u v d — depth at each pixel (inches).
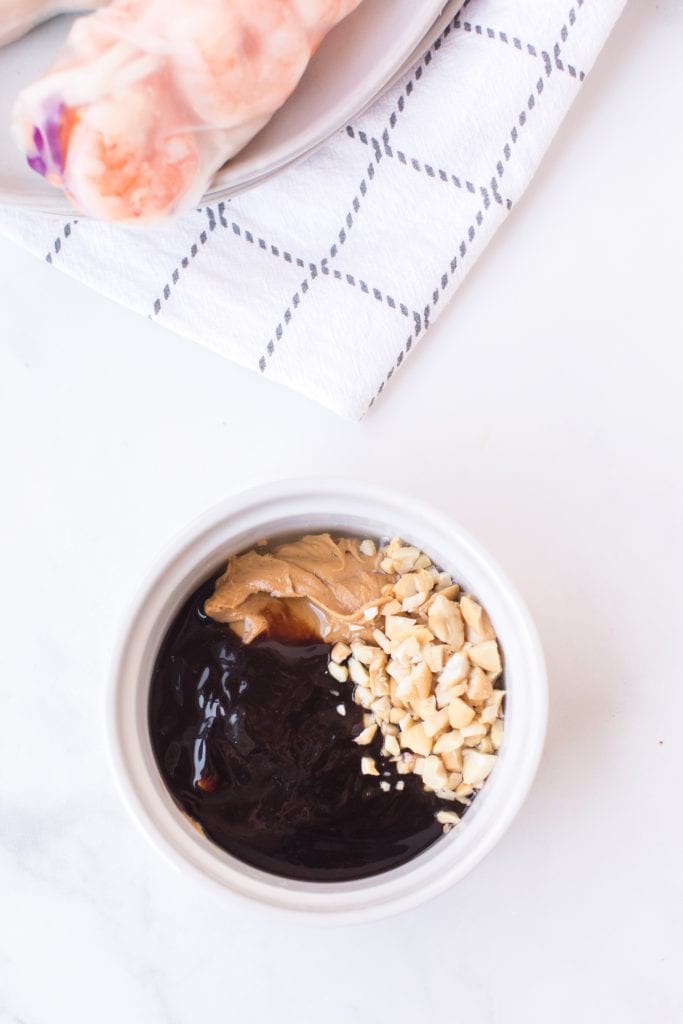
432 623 16.7
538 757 16.1
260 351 17.9
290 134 17.0
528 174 17.7
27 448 18.3
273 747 16.8
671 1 18.0
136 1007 18.3
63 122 16.1
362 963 18.2
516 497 18.2
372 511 16.7
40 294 18.3
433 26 17.2
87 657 18.3
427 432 18.2
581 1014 18.1
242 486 18.2
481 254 18.2
